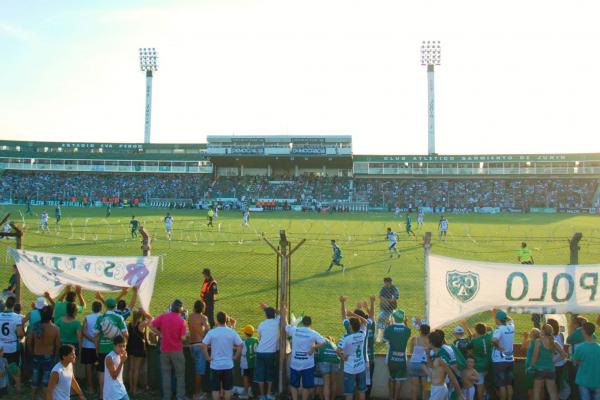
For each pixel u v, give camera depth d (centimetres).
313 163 10119
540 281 1201
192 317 1205
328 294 2225
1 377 1134
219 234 4488
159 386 1248
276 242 3934
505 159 9319
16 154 9875
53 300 1343
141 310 1223
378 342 1584
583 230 5159
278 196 9156
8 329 1177
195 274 2595
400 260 3167
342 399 1180
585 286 1192
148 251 1370
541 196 8856
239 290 2267
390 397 1174
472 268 1217
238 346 1119
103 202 8825
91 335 1168
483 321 1839
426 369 1063
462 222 6219
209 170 10112
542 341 1077
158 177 9975
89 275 1343
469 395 1039
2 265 2672
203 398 1181
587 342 1040
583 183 9106
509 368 1119
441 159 9531
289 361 1203
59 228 4684
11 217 5841
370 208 8731
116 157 10019
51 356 1109
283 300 1192
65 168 9981
